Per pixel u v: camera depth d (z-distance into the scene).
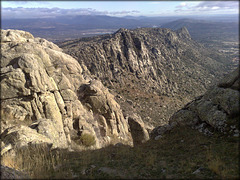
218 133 13.84
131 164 10.46
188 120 17.55
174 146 13.84
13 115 16.98
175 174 8.80
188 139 14.77
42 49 22.38
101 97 28.36
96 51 184.75
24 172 8.91
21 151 11.35
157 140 16.69
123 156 12.25
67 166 9.98
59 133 17.55
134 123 23.80
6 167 8.64
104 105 28.50
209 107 16.27
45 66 21.89
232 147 10.95
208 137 14.04
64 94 23.03
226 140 12.40
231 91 14.71
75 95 24.83
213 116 15.05
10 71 17.42
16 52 19.67
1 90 16.84
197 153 11.48
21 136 12.58
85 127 22.09
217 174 8.24
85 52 179.38
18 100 17.53
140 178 8.53
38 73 19.16
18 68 17.77
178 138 15.65
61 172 8.89
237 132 12.59
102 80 166.50
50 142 13.81
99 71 171.12
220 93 15.67
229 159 9.59
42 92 19.00
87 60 173.38
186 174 8.69
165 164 10.24
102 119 27.67
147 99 160.25
